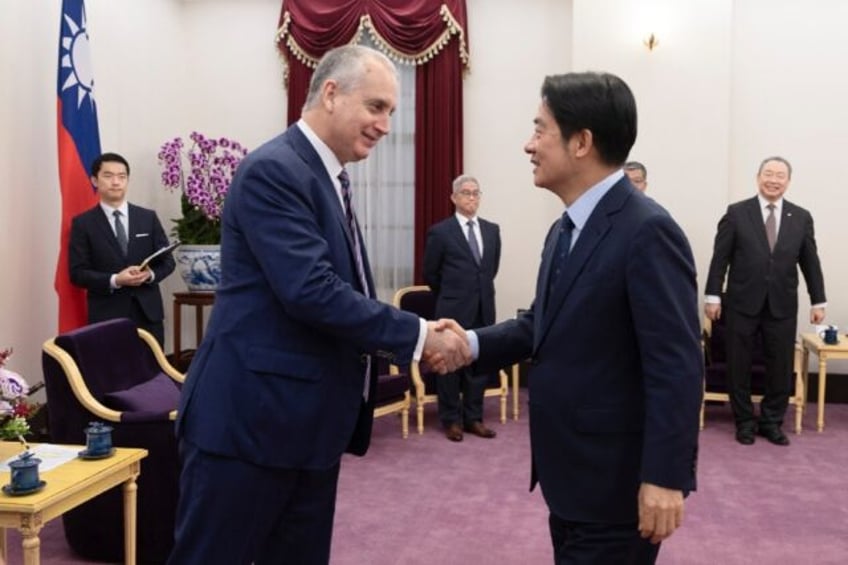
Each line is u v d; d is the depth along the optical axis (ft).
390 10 20.76
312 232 6.11
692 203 19.30
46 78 16.46
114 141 18.89
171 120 21.71
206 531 6.23
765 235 16.84
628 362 5.50
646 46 19.29
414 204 21.35
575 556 5.66
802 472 14.76
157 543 10.32
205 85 22.26
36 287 16.16
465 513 12.62
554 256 5.91
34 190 16.07
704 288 19.29
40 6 16.21
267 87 22.02
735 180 20.08
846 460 15.49
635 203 5.50
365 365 6.73
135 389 11.12
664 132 19.34
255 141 22.15
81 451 9.23
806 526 12.12
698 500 13.24
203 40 22.20
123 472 9.11
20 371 15.66
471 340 6.90
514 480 14.26
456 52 20.88
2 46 15.06
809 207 19.92
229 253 6.37
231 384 6.16
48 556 10.90
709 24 19.10
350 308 6.04
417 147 21.12
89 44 17.13
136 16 19.84
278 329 6.18
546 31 20.98
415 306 18.48
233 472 6.16
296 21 21.07
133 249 15.92
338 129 6.46
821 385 17.44
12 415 8.84
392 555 11.00
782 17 19.72
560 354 5.66
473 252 17.12
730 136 19.98
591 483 5.56
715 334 18.38
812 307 17.43
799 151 19.86
